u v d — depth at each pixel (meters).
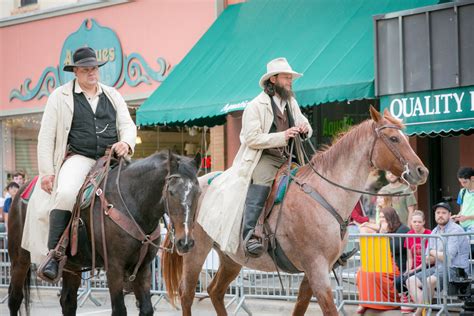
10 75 20.16
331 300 7.95
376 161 7.99
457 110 11.83
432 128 12.06
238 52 15.46
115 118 8.51
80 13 18.86
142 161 7.79
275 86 8.56
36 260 8.55
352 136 8.13
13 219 9.19
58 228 7.99
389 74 12.52
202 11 17.08
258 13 15.92
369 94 12.69
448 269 10.23
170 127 18.19
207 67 15.70
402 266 10.99
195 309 12.70
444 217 10.90
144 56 17.84
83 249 8.07
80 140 8.32
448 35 11.96
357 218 13.56
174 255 9.38
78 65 8.21
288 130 8.33
